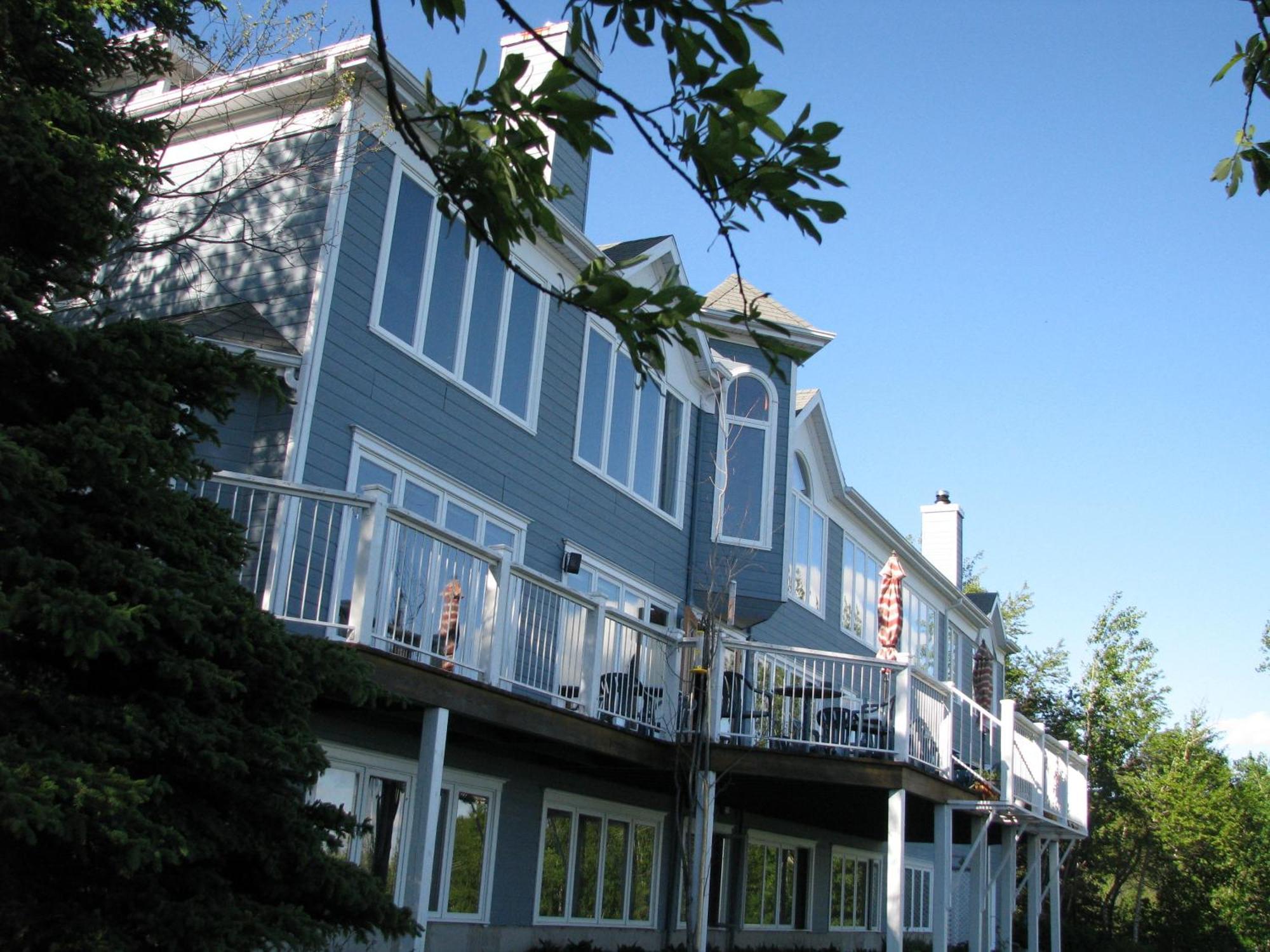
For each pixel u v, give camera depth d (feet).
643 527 51.60
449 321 41.06
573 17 12.15
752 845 60.29
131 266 39.63
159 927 17.31
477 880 40.16
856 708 53.98
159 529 19.63
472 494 41.29
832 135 12.22
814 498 68.08
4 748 15.78
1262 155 15.92
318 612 29.25
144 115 39.40
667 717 42.14
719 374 56.29
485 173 13.67
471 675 33.27
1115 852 107.96
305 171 37.40
